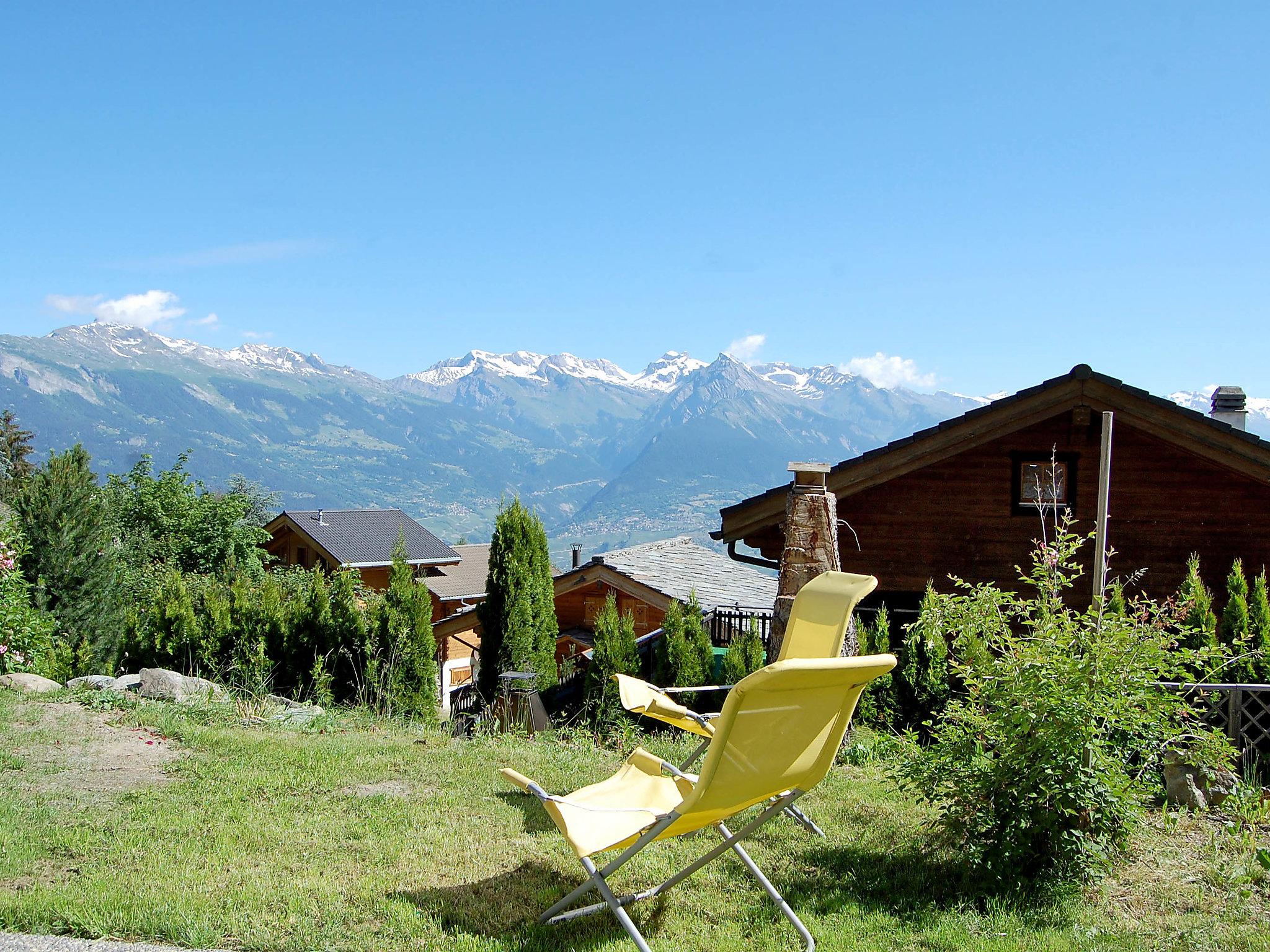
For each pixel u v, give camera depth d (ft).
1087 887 14.71
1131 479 37.06
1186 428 34.47
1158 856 15.76
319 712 26.96
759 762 12.06
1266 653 22.91
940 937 13.12
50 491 47.34
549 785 20.17
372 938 12.80
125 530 92.02
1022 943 12.92
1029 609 16.62
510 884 14.79
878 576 38.01
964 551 37.65
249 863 15.30
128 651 33.68
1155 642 15.07
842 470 36.45
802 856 16.16
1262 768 21.04
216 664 32.58
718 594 59.16
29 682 26.13
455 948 12.57
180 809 17.71
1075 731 14.47
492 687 30.32
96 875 14.49
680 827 12.33
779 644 24.45
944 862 15.84
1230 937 13.06
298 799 18.72
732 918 13.87
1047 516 37.29
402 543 32.63
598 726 27.35
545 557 31.22
